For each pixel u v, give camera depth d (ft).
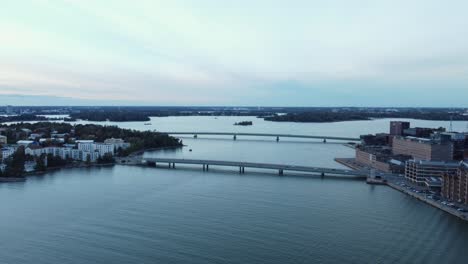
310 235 651.66
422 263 558.56
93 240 622.54
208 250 588.50
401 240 638.53
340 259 568.00
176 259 558.97
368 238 644.27
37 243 613.11
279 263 552.82
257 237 639.76
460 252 594.24
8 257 566.77
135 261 552.41
